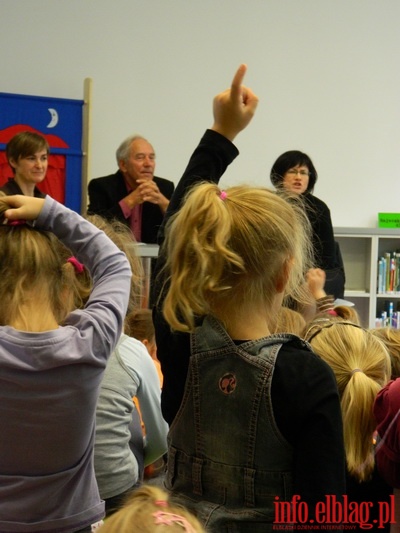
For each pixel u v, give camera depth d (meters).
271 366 1.02
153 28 4.84
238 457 1.04
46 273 1.12
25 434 1.08
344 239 5.15
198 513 1.06
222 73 4.98
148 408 1.65
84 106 4.56
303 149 5.14
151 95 4.88
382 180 5.26
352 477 1.29
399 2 5.18
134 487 1.56
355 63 5.15
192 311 1.06
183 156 4.96
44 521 1.11
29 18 4.61
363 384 1.26
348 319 1.64
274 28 5.02
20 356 1.05
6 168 4.37
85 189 4.56
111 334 1.12
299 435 1.00
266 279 1.06
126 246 1.94
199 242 1.03
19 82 4.62
